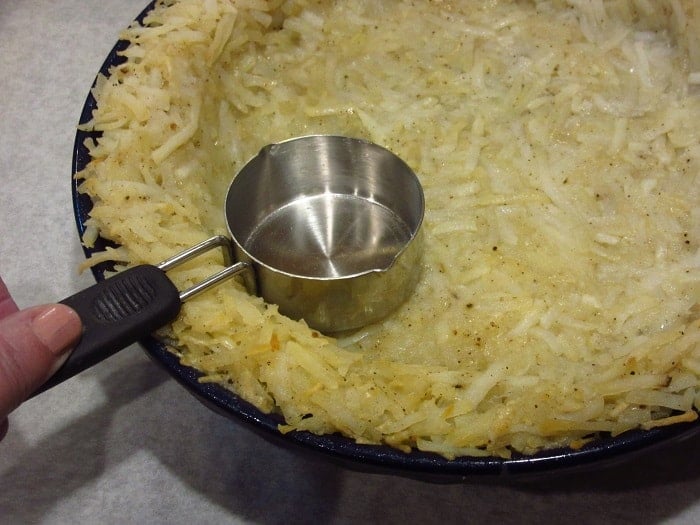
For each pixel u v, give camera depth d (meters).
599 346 0.20
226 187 0.25
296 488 0.22
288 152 0.25
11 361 0.15
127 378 0.25
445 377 0.19
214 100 0.26
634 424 0.17
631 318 0.21
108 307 0.17
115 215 0.20
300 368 0.18
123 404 0.24
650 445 0.16
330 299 0.20
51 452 0.23
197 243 0.20
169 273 0.19
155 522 0.22
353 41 0.29
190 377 0.17
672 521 0.21
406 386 0.18
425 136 0.27
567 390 0.18
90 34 0.38
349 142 0.25
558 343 0.20
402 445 0.17
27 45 0.37
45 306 0.16
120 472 0.23
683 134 0.26
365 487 0.22
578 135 0.27
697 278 0.22
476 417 0.18
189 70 0.25
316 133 0.28
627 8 0.29
